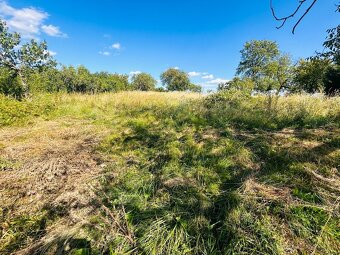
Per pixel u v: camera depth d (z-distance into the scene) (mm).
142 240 1867
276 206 2150
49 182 2889
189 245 1833
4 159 3500
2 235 2035
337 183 2422
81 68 43938
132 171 3096
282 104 5980
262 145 3504
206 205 2227
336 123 4191
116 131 5027
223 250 1778
